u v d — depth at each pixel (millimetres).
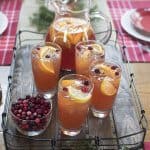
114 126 1010
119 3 1746
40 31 1443
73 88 949
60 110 960
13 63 1230
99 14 1384
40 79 1067
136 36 1459
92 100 1017
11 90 1104
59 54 1061
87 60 1054
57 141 951
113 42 1390
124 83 1165
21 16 1561
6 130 961
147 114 1095
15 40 1342
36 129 959
